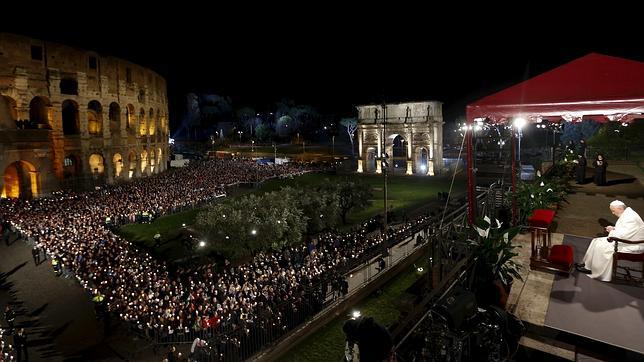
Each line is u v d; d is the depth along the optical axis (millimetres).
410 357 7438
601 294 9211
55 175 61906
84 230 39156
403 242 38750
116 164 78938
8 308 24531
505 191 18312
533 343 7930
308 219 42156
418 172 96688
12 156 55438
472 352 7281
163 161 98750
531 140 65312
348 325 6055
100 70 71312
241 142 172875
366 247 36406
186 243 40688
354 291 28609
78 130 68062
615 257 9656
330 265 31828
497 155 54281
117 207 51812
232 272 30781
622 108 8406
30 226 40344
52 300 28078
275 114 190500
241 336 21500
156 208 52906
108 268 30734
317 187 53969
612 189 21953
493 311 7727
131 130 83125
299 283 27875
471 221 11375
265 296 25281
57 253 33250
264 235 36500
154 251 40500
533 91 9500
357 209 52375
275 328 23125
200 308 24172
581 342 7609
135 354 21828
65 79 73375
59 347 22953
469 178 11258
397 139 141000
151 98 90438
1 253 35875
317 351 23359
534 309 8727
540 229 11172
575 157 30922
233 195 66500
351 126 149875
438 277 9648
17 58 58906
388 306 27453
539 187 16734
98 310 25797
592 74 8953
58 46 63906
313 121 183625
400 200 64875
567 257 10469
